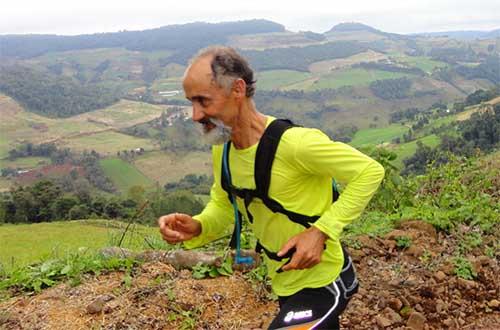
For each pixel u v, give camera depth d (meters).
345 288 2.56
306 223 2.41
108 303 3.89
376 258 4.89
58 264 4.58
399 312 4.08
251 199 2.45
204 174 91.19
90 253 4.84
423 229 5.53
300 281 2.52
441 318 4.07
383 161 6.93
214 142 2.38
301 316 2.47
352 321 3.93
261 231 2.54
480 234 5.50
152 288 4.05
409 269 4.69
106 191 85.88
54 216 45.75
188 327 3.72
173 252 4.65
